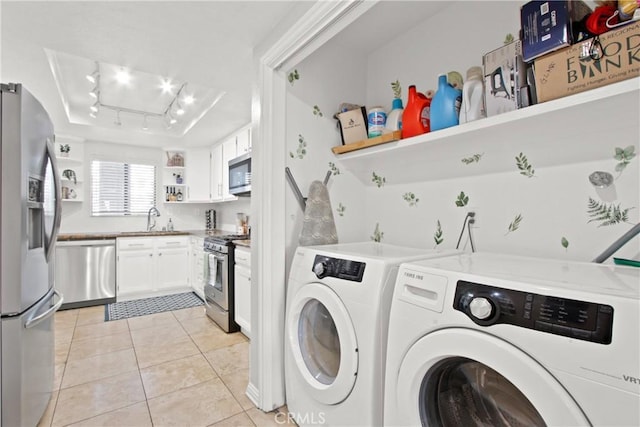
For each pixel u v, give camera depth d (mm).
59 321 3145
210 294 3189
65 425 1600
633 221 1086
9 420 1406
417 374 943
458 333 837
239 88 2537
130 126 3727
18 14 1603
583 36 960
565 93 984
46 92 2537
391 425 1028
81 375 2088
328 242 1746
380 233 2041
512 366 730
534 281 782
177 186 4812
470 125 1238
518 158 1395
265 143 1730
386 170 2006
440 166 1708
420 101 1497
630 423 579
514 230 1403
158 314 3377
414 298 985
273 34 1726
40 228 1661
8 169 1416
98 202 4336
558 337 675
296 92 1835
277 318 1746
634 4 847
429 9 1669
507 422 814
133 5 1544
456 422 931
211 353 2430
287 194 1799
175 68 2203
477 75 1302
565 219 1252
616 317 617
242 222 4023
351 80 2062
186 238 4320
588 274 873
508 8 1414
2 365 1398
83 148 4215
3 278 1407
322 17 1352
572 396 647
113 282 3814
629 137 1101
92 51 1970
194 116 3453
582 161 1210
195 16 1621
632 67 850
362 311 1164
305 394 1460
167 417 1665
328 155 1955
